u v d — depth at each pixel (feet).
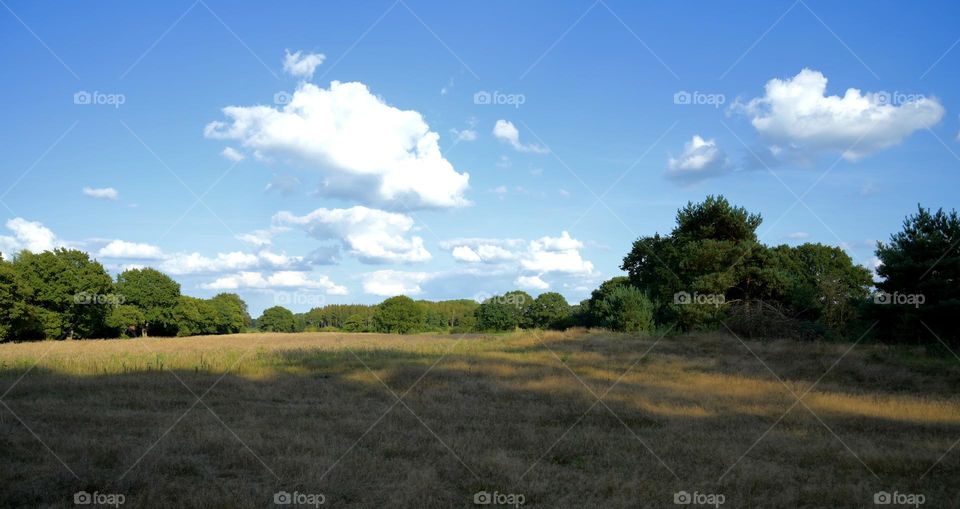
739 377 70.85
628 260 198.80
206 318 305.32
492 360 90.27
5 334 160.97
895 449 37.19
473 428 42.96
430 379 67.97
